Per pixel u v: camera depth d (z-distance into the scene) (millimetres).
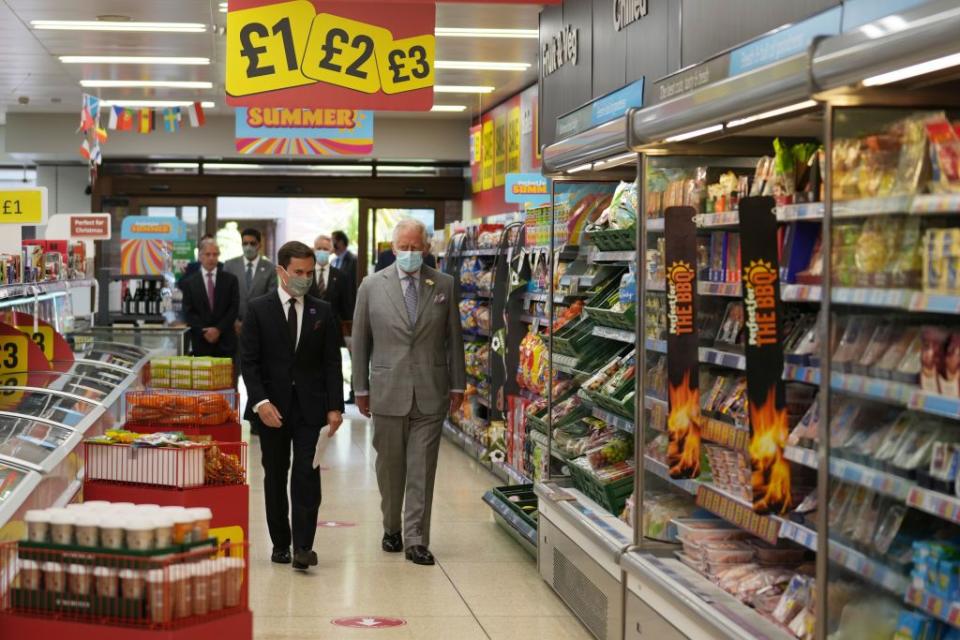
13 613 3250
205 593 3258
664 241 4512
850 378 3021
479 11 9758
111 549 3199
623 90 4984
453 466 9938
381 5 7410
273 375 6145
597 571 5000
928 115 2926
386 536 6773
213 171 18062
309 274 6102
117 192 18078
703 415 4293
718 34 4461
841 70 2861
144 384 8000
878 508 3049
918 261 2844
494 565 6457
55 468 4254
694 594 3961
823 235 3027
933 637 2959
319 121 12328
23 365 6383
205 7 10000
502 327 9562
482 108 15859
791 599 3639
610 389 5445
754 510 3535
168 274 13727
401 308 6434
